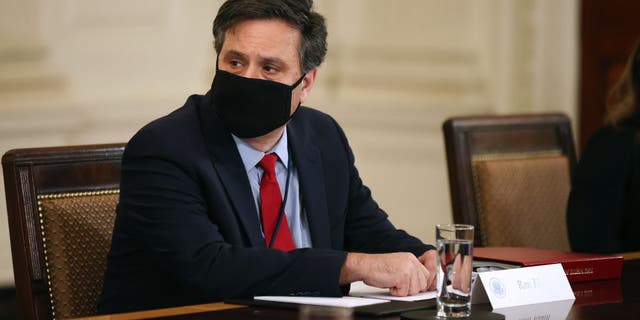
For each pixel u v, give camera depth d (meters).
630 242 6.90
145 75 11.59
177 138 5.02
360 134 12.60
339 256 4.68
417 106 12.68
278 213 5.28
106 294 5.05
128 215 4.95
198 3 11.80
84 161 5.39
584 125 13.14
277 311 4.25
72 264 5.22
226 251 4.70
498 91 12.92
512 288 4.38
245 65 5.00
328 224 5.47
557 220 7.36
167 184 4.88
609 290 4.73
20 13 11.05
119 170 5.50
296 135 5.55
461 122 7.10
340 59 12.49
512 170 7.19
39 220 5.18
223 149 5.11
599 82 13.01
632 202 6.85
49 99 11.18
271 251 4.71
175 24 11.70
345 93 12.51
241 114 5.00
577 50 13.02
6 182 5.18
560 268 4.60
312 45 5.15
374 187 12.69
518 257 4.91
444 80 12.80
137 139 5.03
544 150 7.55
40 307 5.13
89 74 11.36
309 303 4.38
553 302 4.43
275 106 5.01
